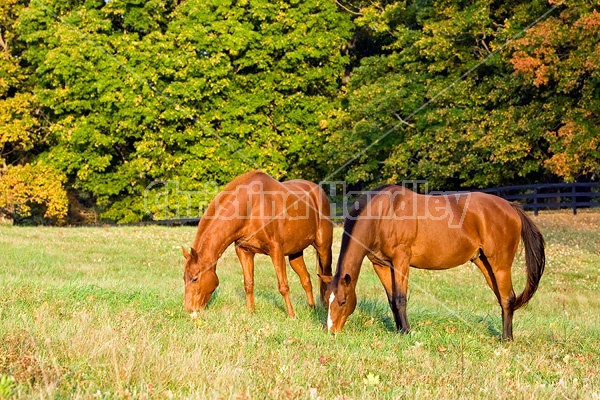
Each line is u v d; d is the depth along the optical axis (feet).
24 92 110.22
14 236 75.20
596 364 26.35
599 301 49.03
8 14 110.93
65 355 20.43
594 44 78.33
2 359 18.86
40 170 104.01
